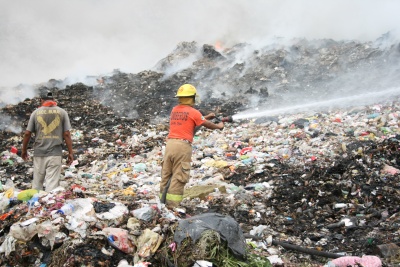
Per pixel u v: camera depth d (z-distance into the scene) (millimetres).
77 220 4664
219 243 4379
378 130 9758
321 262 4969
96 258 4367
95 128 12453
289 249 5227
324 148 9109
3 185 8047
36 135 6938
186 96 6180
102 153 10453
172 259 4383
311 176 7586
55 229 4543
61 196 5270
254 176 8102
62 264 4316
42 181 7008
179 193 6051
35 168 6953
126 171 8883
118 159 9992
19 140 11672
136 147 10781
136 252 4551
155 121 12922
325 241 5508
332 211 6422
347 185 7027
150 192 7184
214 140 10758
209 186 7395
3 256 4551
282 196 7047
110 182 8211
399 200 6496
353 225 5793
